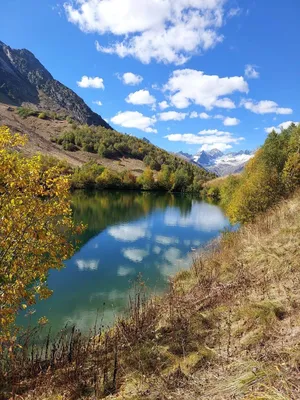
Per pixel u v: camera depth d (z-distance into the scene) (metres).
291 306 5.96
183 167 121.62
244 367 4.31
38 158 7.22
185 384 4.42
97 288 15.91
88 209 46.38
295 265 8.08
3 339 6.68
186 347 5.58
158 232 30.91
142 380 4.82
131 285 16.23
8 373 5.97
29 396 5.17
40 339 9.91
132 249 23.86
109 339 7.21
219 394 3.90
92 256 21.77
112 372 5.39
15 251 6.78
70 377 5.42
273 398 3.40
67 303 14.06
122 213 43.88
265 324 5.45
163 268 19.27
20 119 141.38
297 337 4.69
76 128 144.88
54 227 7.47
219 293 8.12
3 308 6.66
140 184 97.75
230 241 14.43
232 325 5.94
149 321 7.50
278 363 4.13
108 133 145.50
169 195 87.69
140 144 143.62
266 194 19.33
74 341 7.05
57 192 6.92
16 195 6.71
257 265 9.35
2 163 6.61
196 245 25.33
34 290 7.77
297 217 11.83
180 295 9.83
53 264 7.45
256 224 14.70
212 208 56.78
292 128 35.19
